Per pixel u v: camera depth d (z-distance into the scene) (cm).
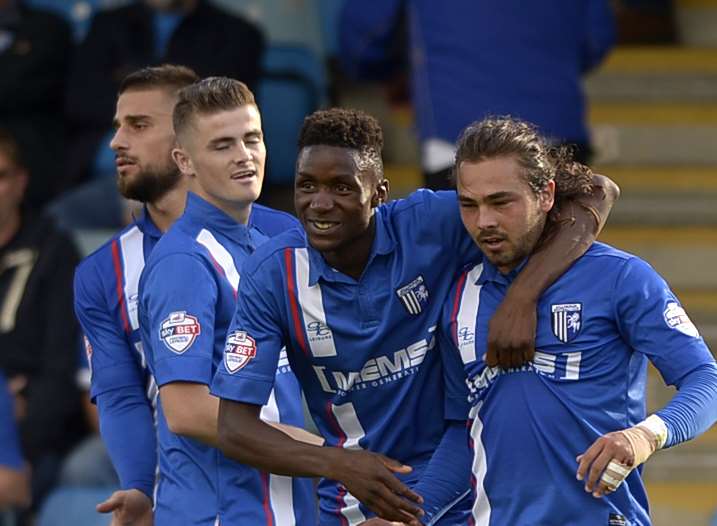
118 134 1327
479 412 1156
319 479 1328
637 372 1145
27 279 1850
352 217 1131
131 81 1324
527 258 1151
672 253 2175
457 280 1184
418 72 1866
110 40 2161
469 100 1842
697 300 2123
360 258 1168
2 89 2180
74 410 1836
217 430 1179
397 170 2275
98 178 2134
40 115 2205
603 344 1125
